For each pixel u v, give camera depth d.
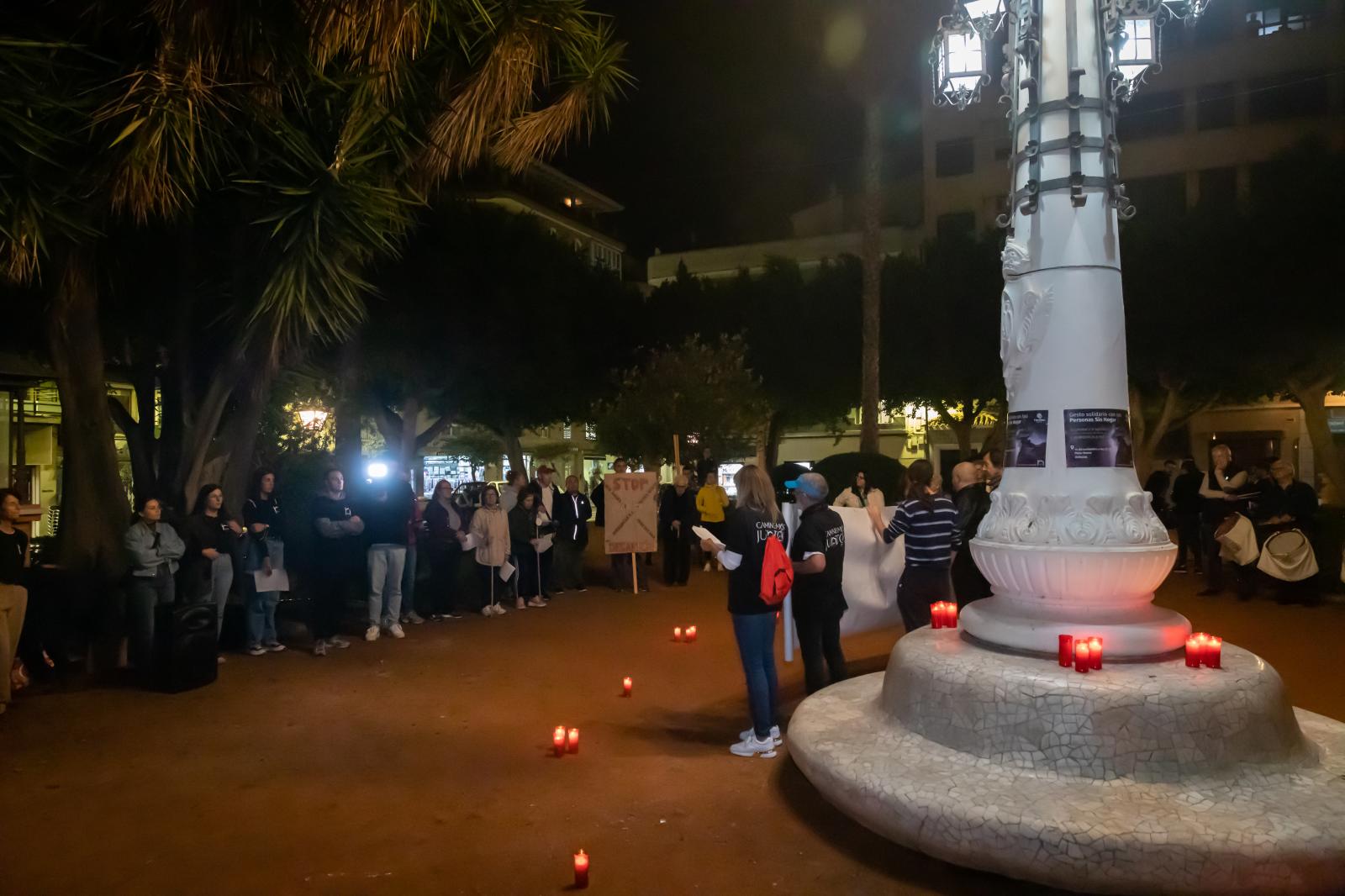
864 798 4.14
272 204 8.02
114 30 7.35
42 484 19.20
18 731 6.20
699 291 29.61
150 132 6.71
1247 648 8.42
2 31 6.81
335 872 4.01
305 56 7.53
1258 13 32.19
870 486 16.70
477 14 8.30
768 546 5.54
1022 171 5.06
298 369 13.13
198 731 6.21
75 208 7.29
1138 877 3.46
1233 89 32.41
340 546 8.97
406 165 8.82
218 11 6.77
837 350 27.59
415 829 4.50
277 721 6.46
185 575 7.95
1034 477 4.81
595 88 8.92
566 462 40.72
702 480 18.61
